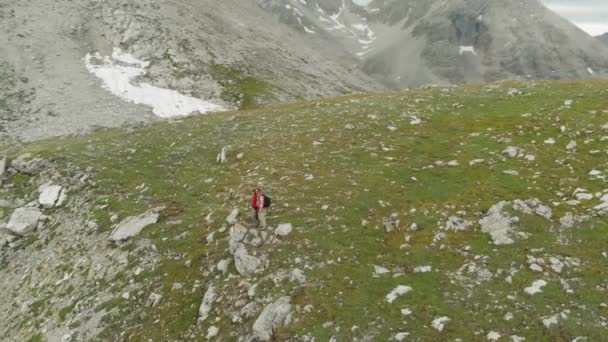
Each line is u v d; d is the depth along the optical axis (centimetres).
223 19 13350
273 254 1833
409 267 1675
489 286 1505
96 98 6781
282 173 2661
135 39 9494
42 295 2102
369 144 2995
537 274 1520
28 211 2730
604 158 2294
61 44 8362
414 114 3566
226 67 9856
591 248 1614
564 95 3516
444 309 1422
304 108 4588
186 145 3609
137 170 3139
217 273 1828
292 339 1407
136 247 2145
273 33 15912
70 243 2397
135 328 1711
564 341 1240
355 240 1875
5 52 7419
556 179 2156
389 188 2303
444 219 1952
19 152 3803
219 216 2223
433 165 2530
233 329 1532
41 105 6184
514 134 2814
